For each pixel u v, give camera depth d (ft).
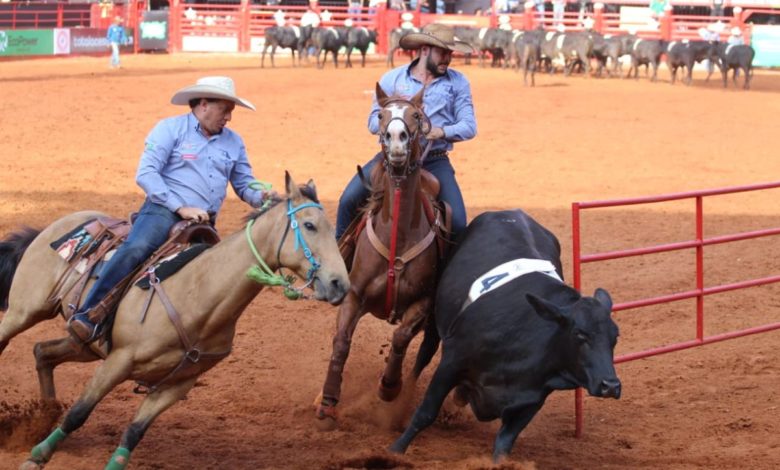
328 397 25.05
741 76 152.76
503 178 66.59
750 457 24.70
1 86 109.29
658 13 169.48
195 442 24.90
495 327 22.18
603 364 20.48
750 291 41.39
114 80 119.14
